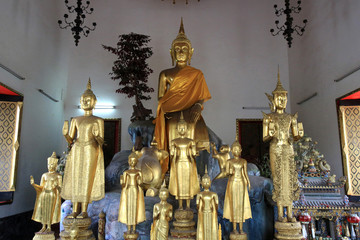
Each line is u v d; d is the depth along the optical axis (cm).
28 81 684
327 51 741
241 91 963
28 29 684
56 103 860
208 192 322
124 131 924
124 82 771
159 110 567
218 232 321
